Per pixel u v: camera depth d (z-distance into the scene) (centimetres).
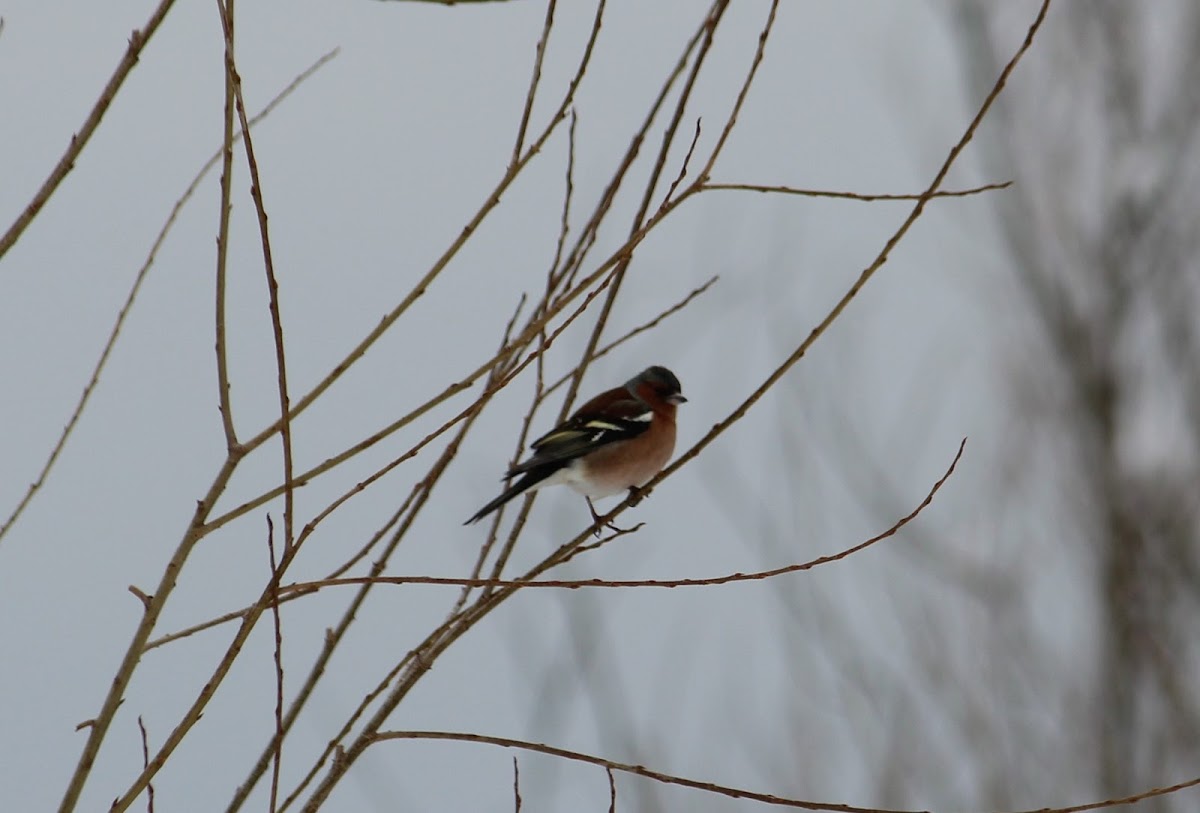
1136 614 1221
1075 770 1166
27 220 575
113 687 589
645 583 647
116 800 568
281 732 585
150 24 591
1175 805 1162
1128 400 1280
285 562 585
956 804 1121
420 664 713
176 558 588
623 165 776
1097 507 1259
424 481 757
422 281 608
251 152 574
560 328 634
